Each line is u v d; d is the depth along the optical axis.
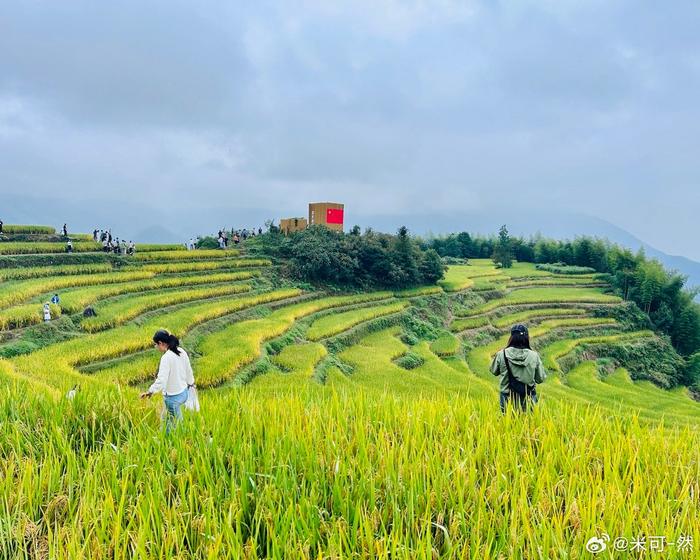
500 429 6.52
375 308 50.41
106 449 5.41
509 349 8.08
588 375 47.72
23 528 4.07
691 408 38.34
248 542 3.86
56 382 19.80
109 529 4.04
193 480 5.04
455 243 114.06
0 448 5.80
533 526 3.99
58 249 46.50
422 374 35.56
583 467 5.30
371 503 4.38
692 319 72.06
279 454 5.32
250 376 27.80
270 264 55.19
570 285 82.69
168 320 33.91
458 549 3.87
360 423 6.20
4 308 31.33
